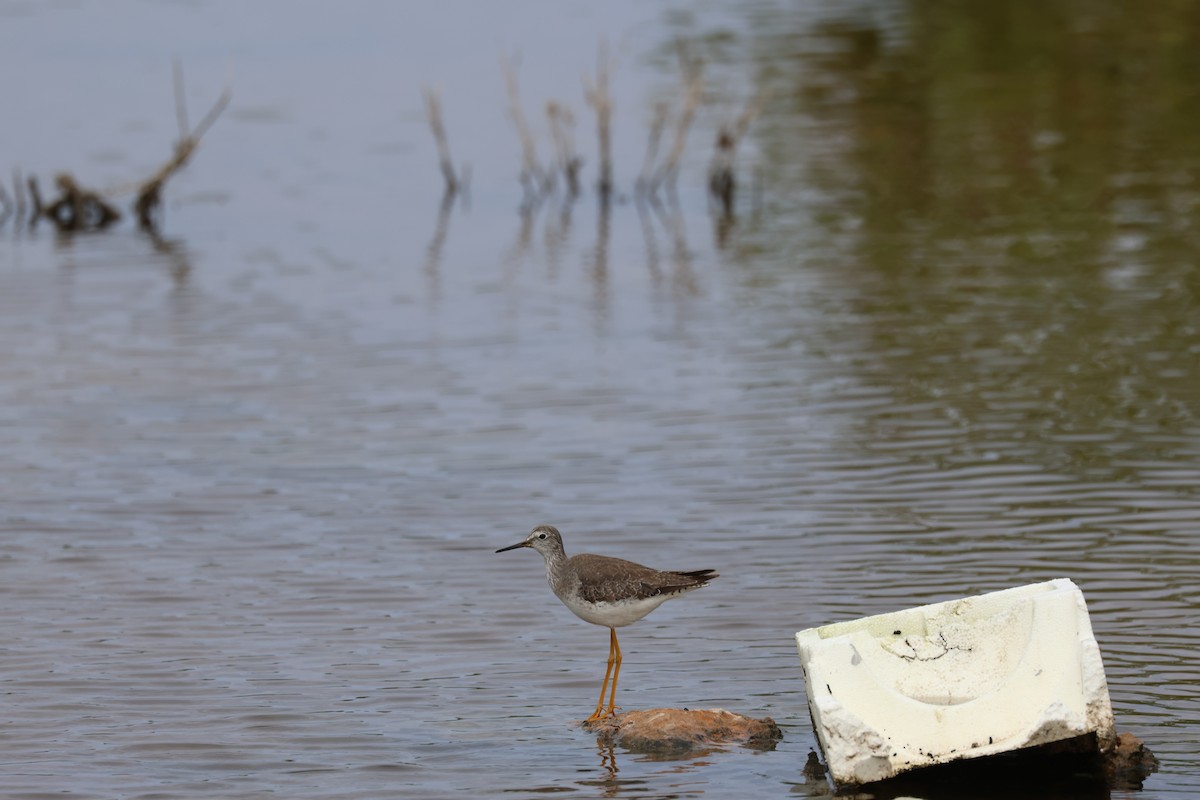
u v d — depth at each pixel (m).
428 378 21.28
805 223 29.17
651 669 12.72
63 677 12.69
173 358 22.36
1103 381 19.62
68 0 53.84
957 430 18.20
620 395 20.28
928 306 23.39
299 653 13.18
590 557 12.09
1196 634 12.78
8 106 39.88
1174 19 42.84
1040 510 15.72
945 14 44.91
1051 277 24.45
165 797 10.65
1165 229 26.78
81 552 15.53
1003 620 10.90
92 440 18.94
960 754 10.25
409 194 33.47
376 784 10.80
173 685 12.54
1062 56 39.97
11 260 28.69
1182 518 15.32
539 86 40.59
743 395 20.00
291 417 19.75
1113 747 10.45
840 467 17.27
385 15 50.62
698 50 42.75
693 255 27.73
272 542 15.77
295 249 29.19
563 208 32.19
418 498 16.92
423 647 13.30
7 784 10.83
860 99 37.34
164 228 31.14
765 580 14.41
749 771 10.83
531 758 11.16
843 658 10.48
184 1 53.75
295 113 39.56
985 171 31.44
